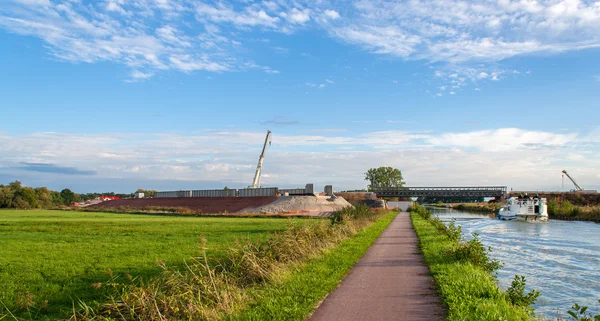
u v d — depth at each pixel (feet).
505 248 112.78
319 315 34.88
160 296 36.47
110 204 436.35
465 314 32.96
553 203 288.71
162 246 93.20
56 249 88.79
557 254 100.99
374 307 37.27
